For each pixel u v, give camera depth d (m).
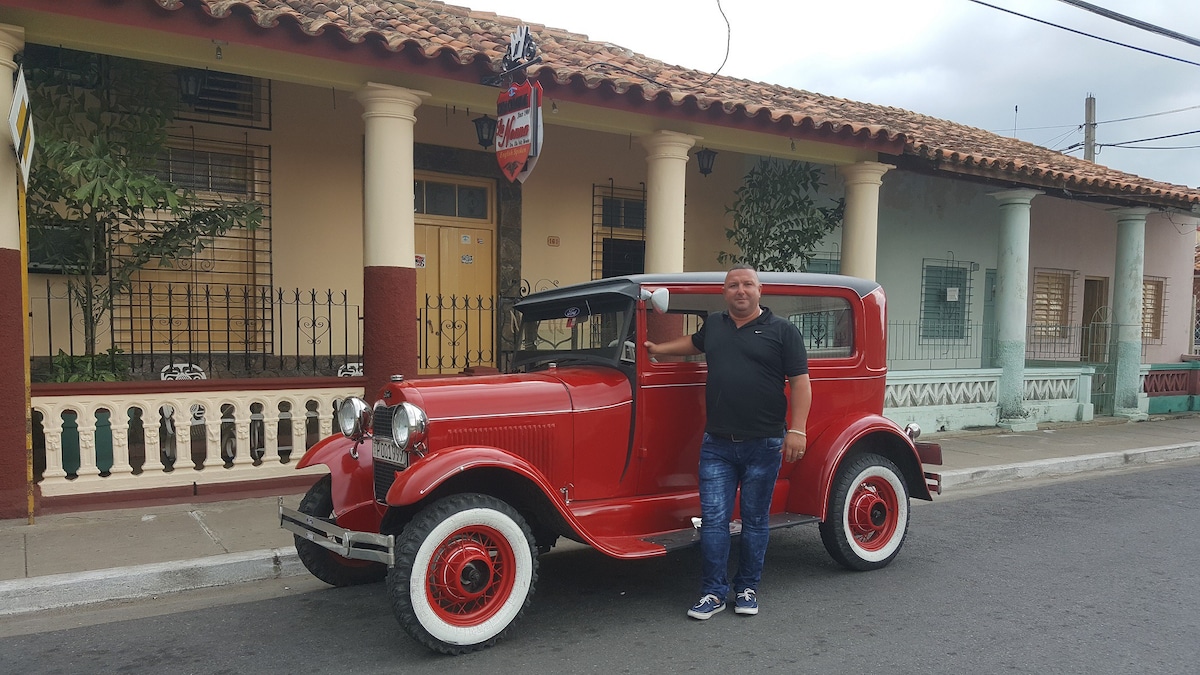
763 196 11.02
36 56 6.90
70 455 6.41
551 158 10.20
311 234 8.64
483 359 9.87
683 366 4.80
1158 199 12.23
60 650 4.04
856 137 8.88
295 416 6.89
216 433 6.61
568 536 4.34
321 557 4.85
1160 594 4.91
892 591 4.95
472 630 3.95
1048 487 8.39
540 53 7.61
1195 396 14.66
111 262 7.48
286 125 8.46
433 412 4.16
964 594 4.89
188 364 7.58
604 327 4.86
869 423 5.20
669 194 8.28
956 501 7.64
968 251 13.38
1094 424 12.42
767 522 4.52
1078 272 14.52
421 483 3.79
